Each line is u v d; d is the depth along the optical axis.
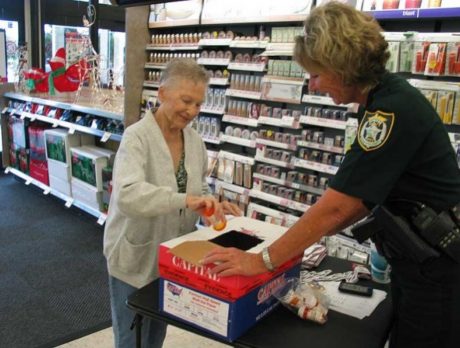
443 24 2.32
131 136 1.56
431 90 2.19
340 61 1.09
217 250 1.25
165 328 1.93
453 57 2.12
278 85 2.88
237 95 3.15
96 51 5.27
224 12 3.21
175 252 1.28
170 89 1.51
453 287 1.14
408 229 1.13
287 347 1.22
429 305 1.15
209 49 3.46
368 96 1.18
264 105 3.04
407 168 1.12
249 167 3.17
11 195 5.30
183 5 3.49
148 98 3.73
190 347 2.59
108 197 4.24
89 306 3.00
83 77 4.93
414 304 1.18
